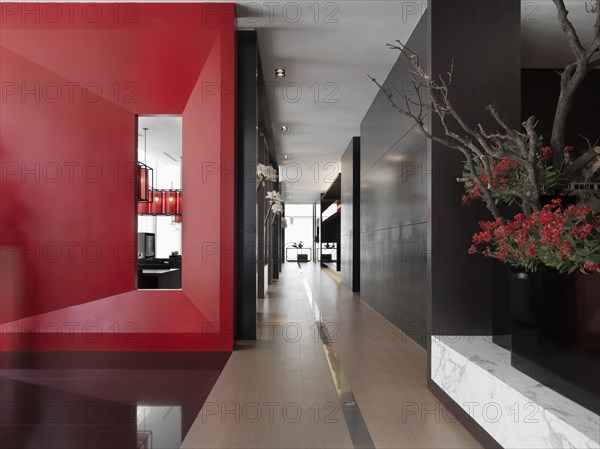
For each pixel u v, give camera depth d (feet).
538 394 6.07
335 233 56.03
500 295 9.01
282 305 23.76
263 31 15.66
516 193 7.80
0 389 10.11
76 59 13.91
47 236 13.70
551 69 17.79
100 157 13.82
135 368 11.78
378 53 17.35
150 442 7.36
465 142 8.07
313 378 10.97
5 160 13.75
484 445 7.23
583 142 17.33
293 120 26.48
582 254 5.74
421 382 10.72
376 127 22.00
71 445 7.18
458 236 10.59
